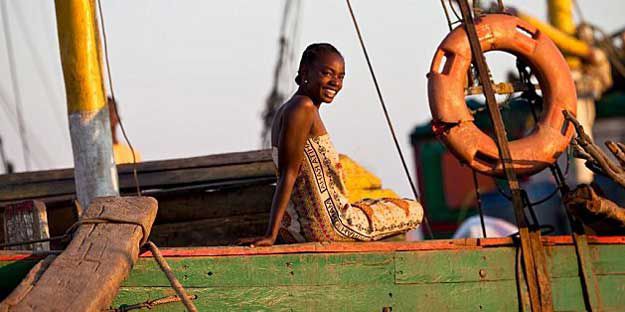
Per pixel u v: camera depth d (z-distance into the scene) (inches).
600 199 612.4
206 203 759.7
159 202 762.8
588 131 1440.7
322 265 554.9
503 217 1884.8
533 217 648.4
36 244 645.9
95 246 501.4
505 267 607.8
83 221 516.1
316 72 568.7
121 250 499.2
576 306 625.9
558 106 676.1
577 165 1363.2
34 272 492.1
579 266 629.9
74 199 750.5
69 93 726.5
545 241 623.8
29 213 650.8
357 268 562.6
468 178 2046.0
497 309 600.7
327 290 554.9
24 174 801.6
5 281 504.1
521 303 607.8
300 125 559.8
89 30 726.5
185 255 529.3
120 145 995.9
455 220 2041.1
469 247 597.6
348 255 561.0
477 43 655.1
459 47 655.8
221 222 756.6
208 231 757.3
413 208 618.2
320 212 576.1
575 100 682.2
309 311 549.3
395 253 572.7
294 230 588.1
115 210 521.3
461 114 649.6
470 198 1924.2
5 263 503.8
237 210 754.8
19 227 652.1
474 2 692.1
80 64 722.2
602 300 633.6
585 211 617.3
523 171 657.0
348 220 579.8
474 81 665.6
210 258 533.6
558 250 626.8
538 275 612.4
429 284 581.6
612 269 641.0
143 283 518.6
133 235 507.8
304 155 574.6
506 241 611.2
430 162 2084.2
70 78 724.0
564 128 676.7
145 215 519.5
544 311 610.9
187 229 758.5
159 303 517.7
